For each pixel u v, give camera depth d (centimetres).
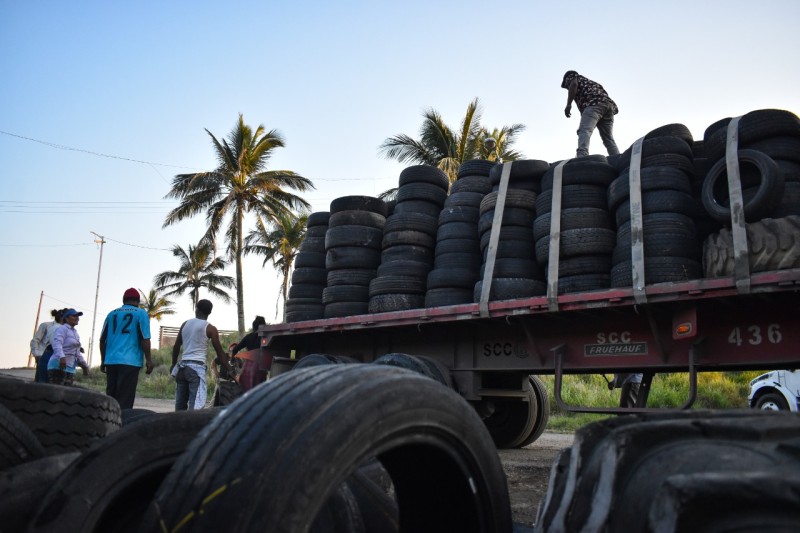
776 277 436
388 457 188
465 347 696
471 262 717
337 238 827
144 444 195
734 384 1784
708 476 118
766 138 496
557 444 934
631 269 530
